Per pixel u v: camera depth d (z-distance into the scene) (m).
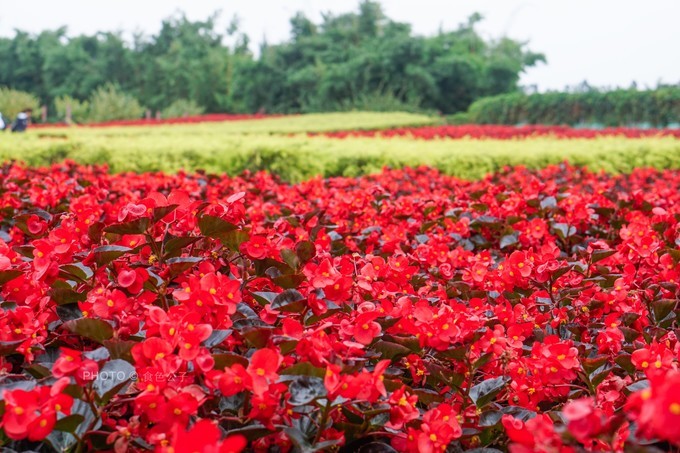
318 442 1.62
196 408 1.56
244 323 1.99
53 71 61.97
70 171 7.36
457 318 2.13
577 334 2.45
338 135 17.38
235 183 5.92
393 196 5.82
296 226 3.61
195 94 54.72
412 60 45.75
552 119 34.78
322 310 1.97
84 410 1.62
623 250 3.17
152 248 2.32
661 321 2.57
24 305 2.15
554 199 4.45
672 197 5.06
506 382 2.08
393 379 2.00
